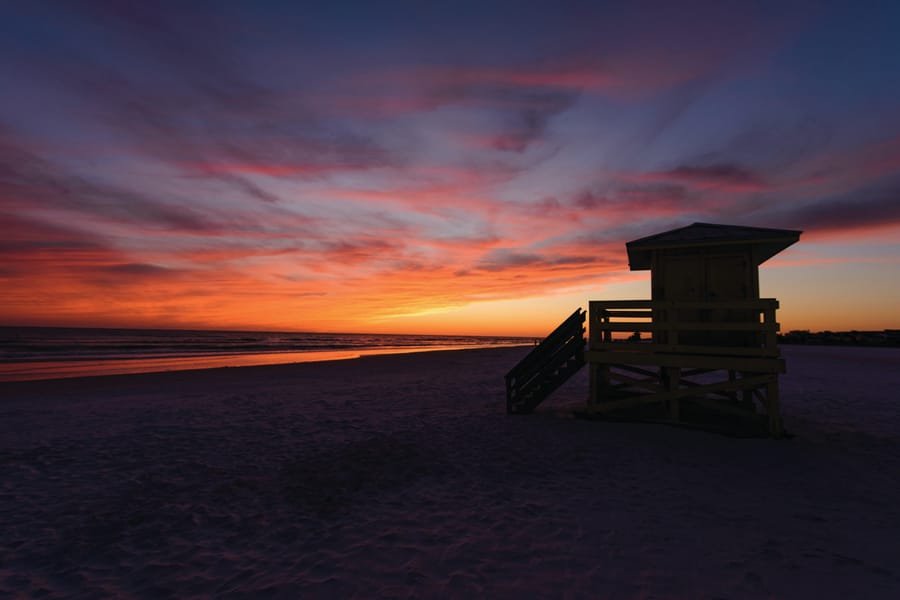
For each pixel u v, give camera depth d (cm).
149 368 2206
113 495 522
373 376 1812
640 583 328
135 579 346
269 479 579
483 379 1692
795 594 311
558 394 1271
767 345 746
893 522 431
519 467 620
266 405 1102
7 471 602
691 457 649
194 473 600
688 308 820
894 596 307
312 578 344
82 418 941
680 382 859
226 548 397
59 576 351
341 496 520
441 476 588
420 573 348
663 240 845
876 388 1328
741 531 413
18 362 2467
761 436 741
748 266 817
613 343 866
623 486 538
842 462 623
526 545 392
